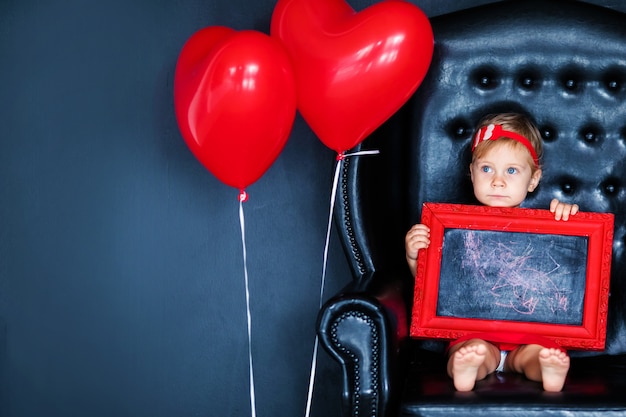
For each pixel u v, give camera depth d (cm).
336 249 270
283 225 271
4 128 271
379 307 189
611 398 182
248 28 268
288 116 203
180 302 274
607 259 211
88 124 270
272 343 274
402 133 236
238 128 198
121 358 277
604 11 233
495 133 221
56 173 272
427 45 201
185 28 267
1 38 269
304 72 204
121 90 269
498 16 235
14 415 278
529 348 205
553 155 235
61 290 275
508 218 215
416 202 235
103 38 268
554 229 213
